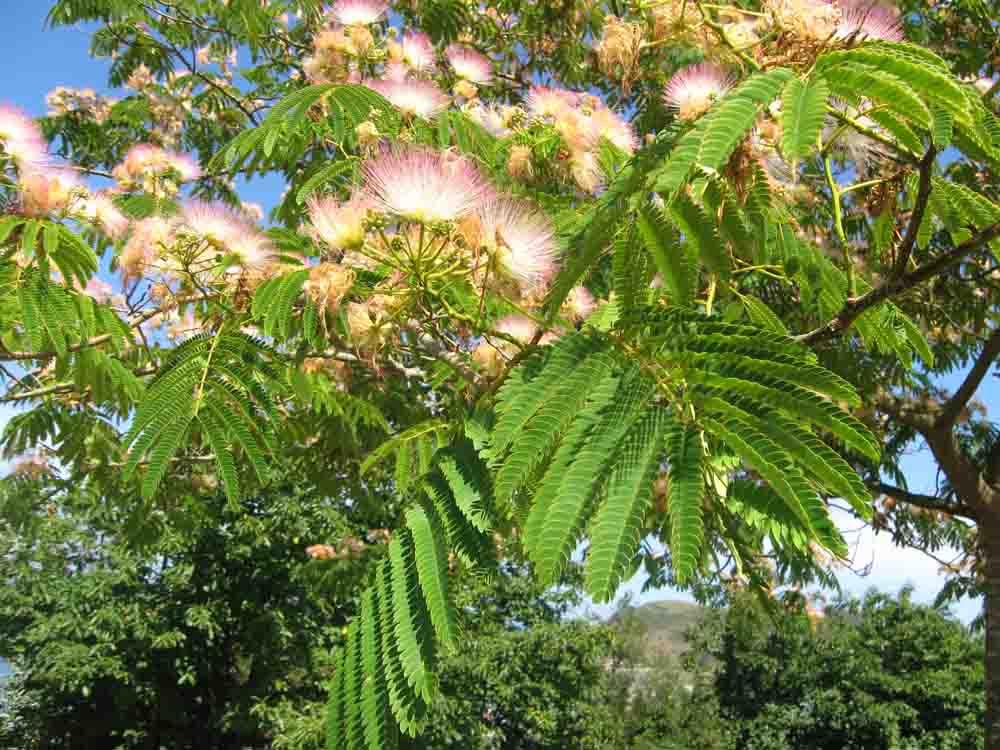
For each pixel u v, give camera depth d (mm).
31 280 2295
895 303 2697
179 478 4984
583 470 1178
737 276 2572
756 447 1147
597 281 2576
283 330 2076
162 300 2488
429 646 1229
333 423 4031
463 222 1589
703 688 18922
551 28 5273
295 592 14109
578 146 2410
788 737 16609
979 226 2205
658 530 1345
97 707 14359
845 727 15984
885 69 1298
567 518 1141
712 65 1753
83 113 6797
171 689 14203
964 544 6805
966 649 16500
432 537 1336
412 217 1610
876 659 16312
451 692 12562
